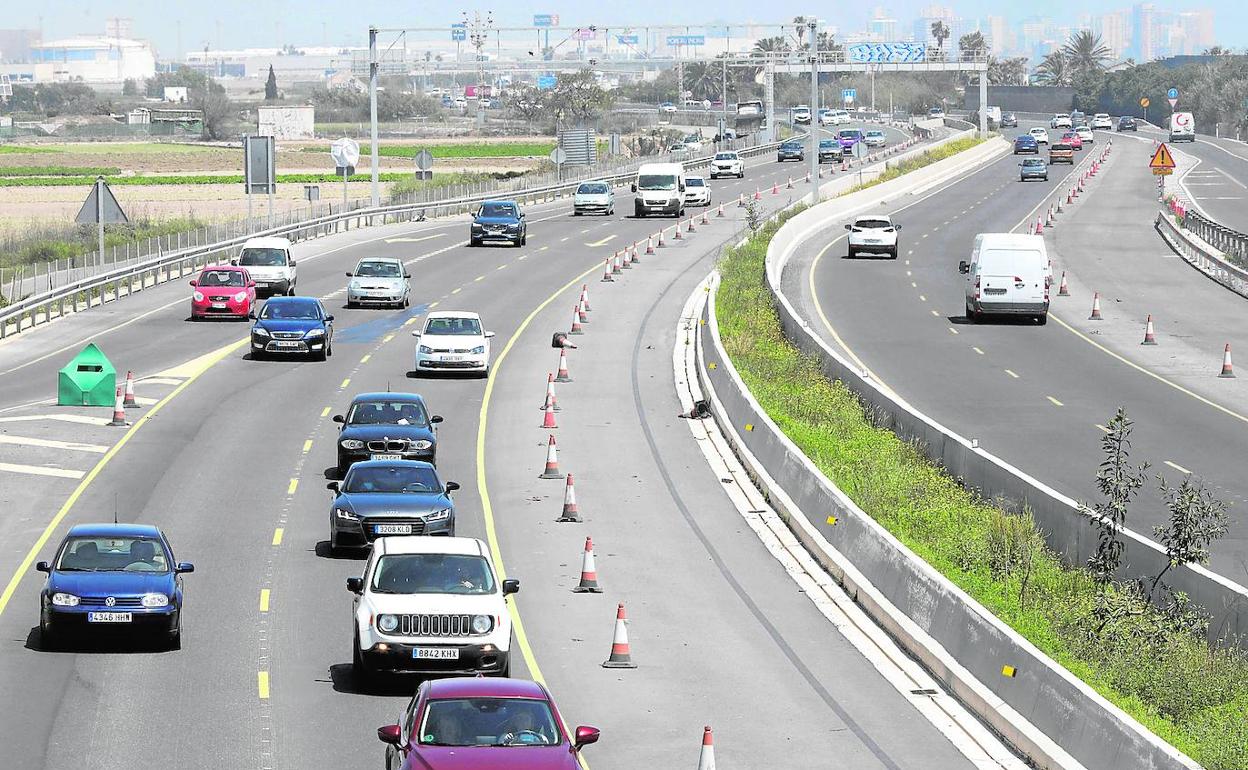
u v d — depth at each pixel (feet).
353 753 112.16
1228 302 401.29
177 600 138.72
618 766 111.14
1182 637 132.46
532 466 226.79
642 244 518.37
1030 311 357.20
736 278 411.95
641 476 222.48
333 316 348.38
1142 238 540.93
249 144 510.17
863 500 192.13
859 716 124.67
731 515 201.36
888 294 412.77
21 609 152.97
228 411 262.26
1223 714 117.19
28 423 249.75
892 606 152.76
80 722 118.62
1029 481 180.86
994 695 124.06
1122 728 101.65
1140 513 190.19
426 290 416.05
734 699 128.88
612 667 137.59
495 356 323.37
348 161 604.08
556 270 455.63
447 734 93.20
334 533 174.29
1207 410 262.67
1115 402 269.44
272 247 399.03
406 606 127.13
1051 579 158.71
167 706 123.34
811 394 263.90
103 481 210.79
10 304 347.36
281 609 154.20
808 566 176.55
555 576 170.30
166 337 342.03
